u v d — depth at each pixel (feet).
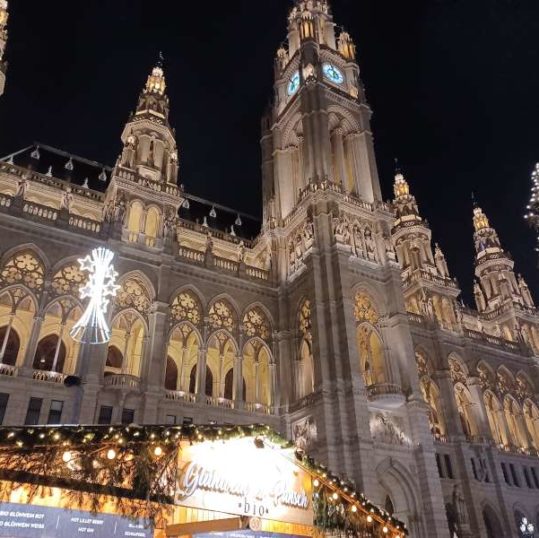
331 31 248.93
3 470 43.78
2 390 116.67
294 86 225.35
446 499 167.02
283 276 180.45
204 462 53.01
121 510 51.75
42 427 44.09
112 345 163.32
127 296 145.79
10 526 47.32
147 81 200.95
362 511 73.00
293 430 152.15
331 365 147.64
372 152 204.54
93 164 201.46
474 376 201.67
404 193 265.34
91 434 45.70
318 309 157.17
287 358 165.17
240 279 172.04
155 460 50.62
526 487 189.47
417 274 221.87
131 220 160.86
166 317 147.13
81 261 86.79
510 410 214.28
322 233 170.50
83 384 123.54
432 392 191.83
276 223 194.70
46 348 155.94
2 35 165.89
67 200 149.89
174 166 179.42
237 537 66.18
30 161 184.65
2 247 130.21
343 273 160.86
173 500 49.67
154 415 130.52
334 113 209.56
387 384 149.89
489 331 257.34
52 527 49.62
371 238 182.60
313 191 178.91
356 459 131.44
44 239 137.69
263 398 168.96
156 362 137.18
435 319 205.26
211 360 178.70
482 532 162.91
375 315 170.81
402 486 144.36
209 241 176.04
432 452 147.95
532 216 98.32
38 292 131.85
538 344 247.50
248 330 166.61
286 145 216.13
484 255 279.90
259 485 56.80
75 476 47.65
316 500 67.36
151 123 182.60
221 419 144.66
